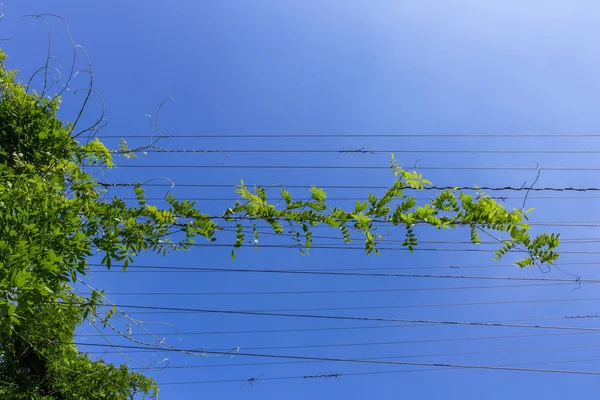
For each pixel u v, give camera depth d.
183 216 4.05
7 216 3.31
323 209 4.00
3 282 2.89
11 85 4.41
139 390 7.94
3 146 4.21
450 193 4.07
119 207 4.06
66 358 7.12
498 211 4.04
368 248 4.05
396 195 4.04
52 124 4.50
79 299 5.03
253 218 4.07
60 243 3.51
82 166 4.64
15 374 7.00
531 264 4.20
